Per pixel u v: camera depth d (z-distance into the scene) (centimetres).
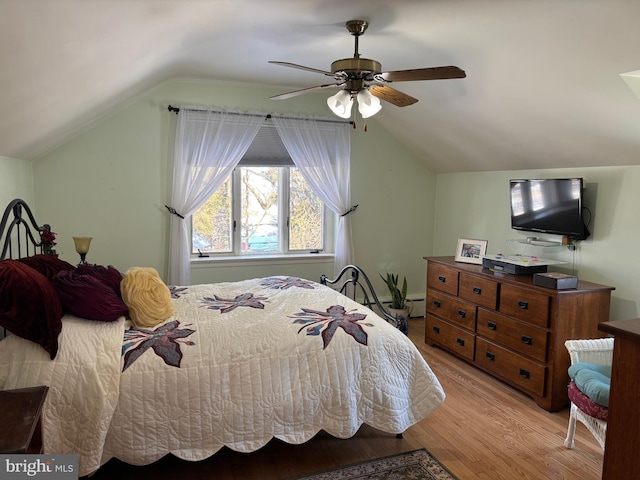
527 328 309
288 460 237
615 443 131
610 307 319
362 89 249
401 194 494
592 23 213
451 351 388
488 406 300
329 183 451
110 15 164
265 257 445
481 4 215
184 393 206
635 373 125
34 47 154
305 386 224
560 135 320
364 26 244
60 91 223
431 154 469
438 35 260
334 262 469
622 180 315
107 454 198
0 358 188
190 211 406
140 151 394
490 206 437
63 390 189
